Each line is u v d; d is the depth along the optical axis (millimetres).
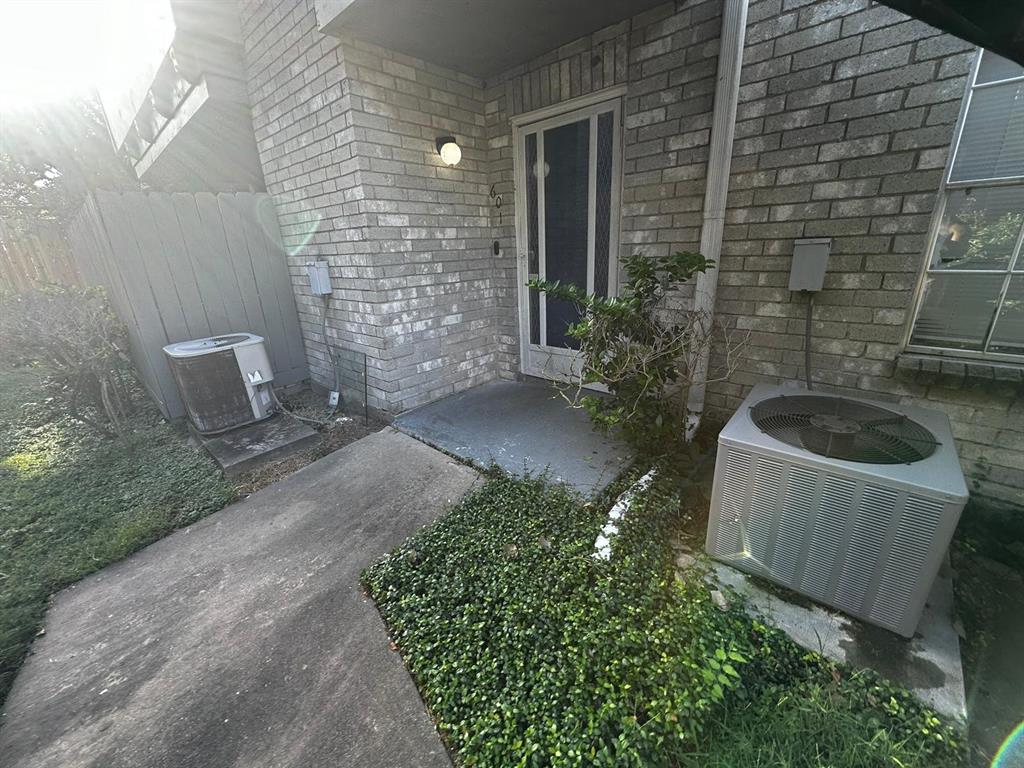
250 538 2311
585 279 3613
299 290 4277
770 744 1189
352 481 2781
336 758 1273
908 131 1965
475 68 3453
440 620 1670
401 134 3221
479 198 3932
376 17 2594
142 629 1772
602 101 3105
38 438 3732
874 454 1515
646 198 2922
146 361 3734
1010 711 1317
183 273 3713
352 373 3877
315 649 1636
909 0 1182
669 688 1307
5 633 1731
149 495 2750
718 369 2848
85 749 1334
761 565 1748
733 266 2623
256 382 3543
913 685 1351
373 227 3174
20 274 6570
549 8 2557
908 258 2080
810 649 1483
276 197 4059
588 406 2559
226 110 3805
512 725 1285
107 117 7461
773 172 2363
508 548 2006
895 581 1450
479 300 4152
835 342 2375
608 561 1843
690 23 2477
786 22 2160
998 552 1963
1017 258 1896
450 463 2881
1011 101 1783
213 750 1314
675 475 2406
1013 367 1971
